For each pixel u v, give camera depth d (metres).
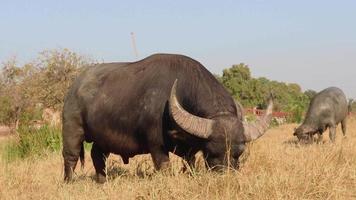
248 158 10.13
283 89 109.38
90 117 10.91
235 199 7.46
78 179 11.94
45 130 21.50
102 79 10.97
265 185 7.65
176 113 8.95
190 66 10.02
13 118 57.69
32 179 11.16
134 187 8.58
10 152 20.11
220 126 8.85
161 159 9.92
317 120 22.69
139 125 10.04
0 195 9.50
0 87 60.38
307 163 9.32
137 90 10.16
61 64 60.84
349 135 26.53
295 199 7.42
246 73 99.12
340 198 7.72
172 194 7.80
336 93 23.27
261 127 9.26
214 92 9.71
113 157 14.05
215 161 8.81
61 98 59.81
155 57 10.47
